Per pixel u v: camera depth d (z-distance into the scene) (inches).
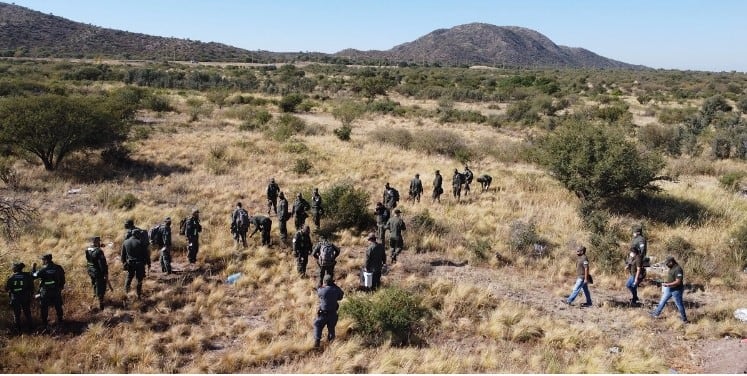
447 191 833.5
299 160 932.0
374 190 823.7
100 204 668.1
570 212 703.7
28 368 299.7
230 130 1432.1
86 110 859.4
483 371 324.2
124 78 2967.5
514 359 344.2
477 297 431.2
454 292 434.3
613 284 492.1
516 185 856.9
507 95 2866.6
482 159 1152.8
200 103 1899.6
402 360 330.6
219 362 321.4
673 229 653.9
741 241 570.6
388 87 3058.6
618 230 631.8
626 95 3282.5
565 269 520.1
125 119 1160.8
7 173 748.6
